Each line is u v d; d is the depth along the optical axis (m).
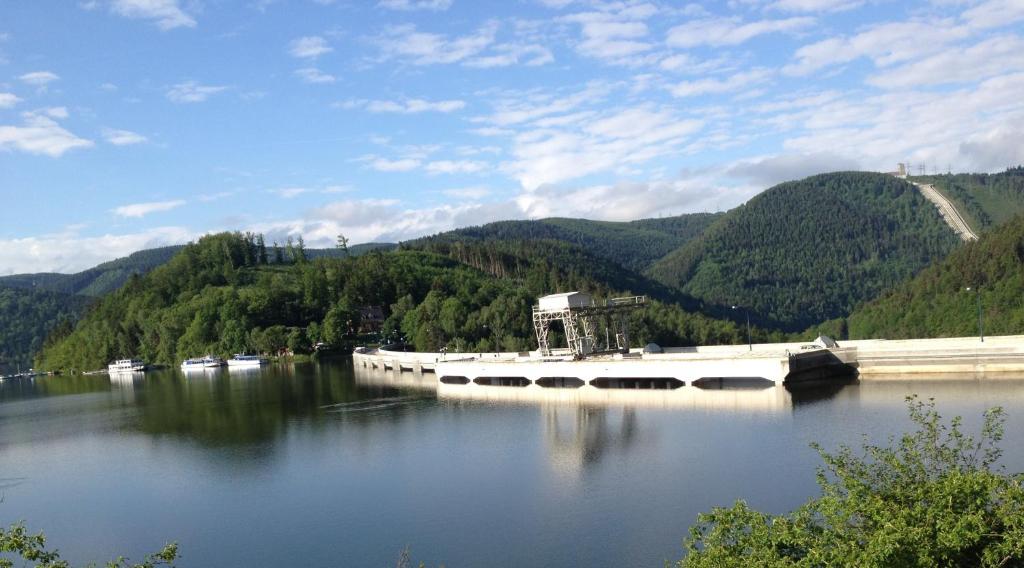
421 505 67.94
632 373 128.00
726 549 31.80
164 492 79.38
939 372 114.12
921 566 27.47
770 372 113.56
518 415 109.25
